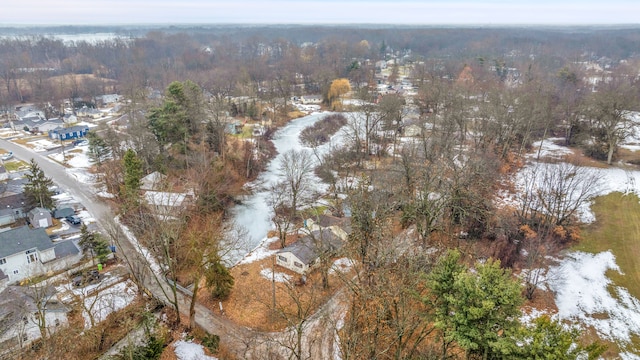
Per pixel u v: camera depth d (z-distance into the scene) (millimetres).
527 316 33688
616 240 43688
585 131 65250
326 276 36125
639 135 71062
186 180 57781
